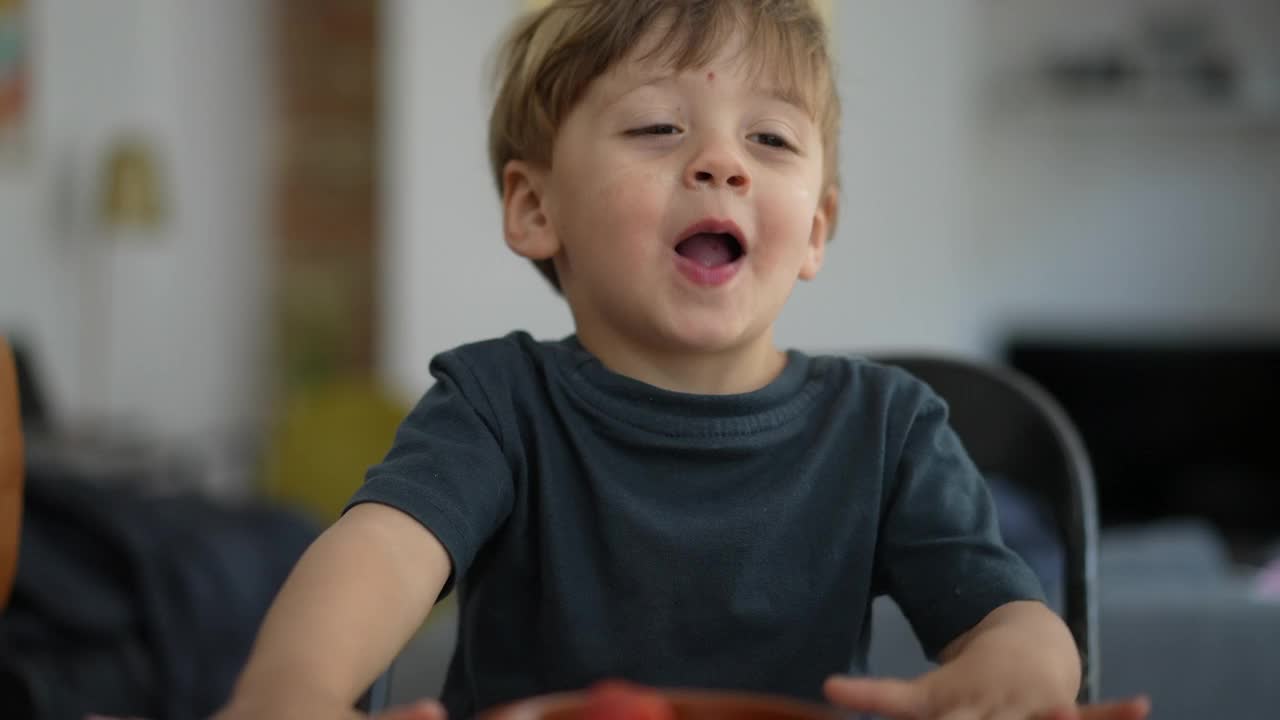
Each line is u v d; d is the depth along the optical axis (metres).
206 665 2.02
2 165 4.00
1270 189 5.12
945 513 0.78
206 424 4.89
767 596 0.77
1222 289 5.13
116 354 4.45
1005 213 5.16
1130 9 5.10
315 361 5.17
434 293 4.40
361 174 5.18
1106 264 5.16
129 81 4.55
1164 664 1.57
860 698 0.57
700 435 0.78
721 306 0.75
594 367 0.80
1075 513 0.96
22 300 4.05
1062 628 0.66
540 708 0.43
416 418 0.77
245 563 2.18
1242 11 5.08
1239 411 4.96
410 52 4.39
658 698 0.44
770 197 0.76
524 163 0.84
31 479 2.16
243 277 5.12
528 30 0.86
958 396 1.05
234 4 5.07
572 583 0.77
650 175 0.75
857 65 4.41
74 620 1.96
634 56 0.77
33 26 4.12
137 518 2.18
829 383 0.83
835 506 0.79
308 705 0.53
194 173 4.84
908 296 4.42
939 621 0.74
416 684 1.60
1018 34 5.13
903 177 4.41
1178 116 5.07
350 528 0.66
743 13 0.79
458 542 0.68
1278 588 2.50
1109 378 5.00
